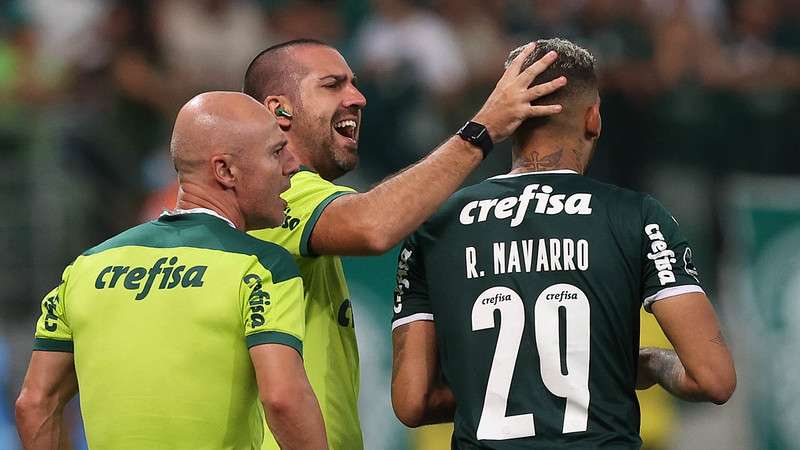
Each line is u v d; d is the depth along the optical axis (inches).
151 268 482.9
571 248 491.5
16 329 1226.0
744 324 1155.3
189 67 1379.2
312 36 1429.6
